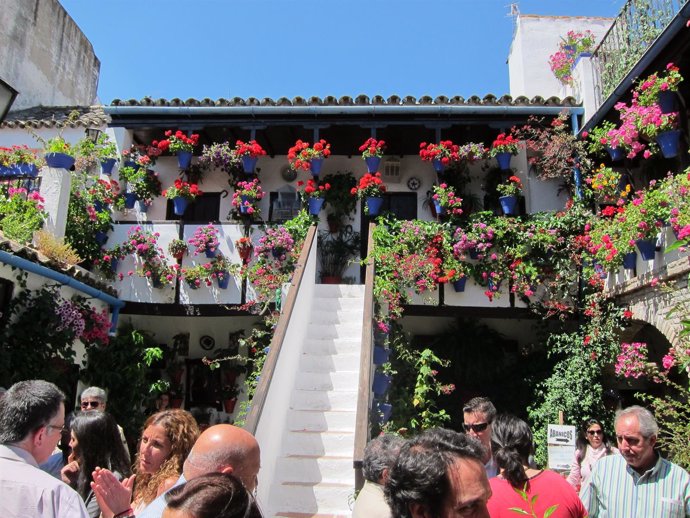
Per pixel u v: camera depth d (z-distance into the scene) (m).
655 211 6.87
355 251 10.56
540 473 2.95
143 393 9.16
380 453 3.08
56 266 7.44
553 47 12.66
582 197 9.29
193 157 10.92
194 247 9.78
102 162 10.23
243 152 9.91
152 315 9.94
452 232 9.51
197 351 10.59
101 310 8.90
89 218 9.30
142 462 3.17
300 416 6.09
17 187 8.45
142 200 10.57
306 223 9.77
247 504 1.59
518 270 9.12
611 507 3.26
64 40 15.38
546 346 9.48
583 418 8.38
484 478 1.83
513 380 9.87
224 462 2.50
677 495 3.12
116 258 9.54
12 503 2.42
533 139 9.91
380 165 11.01
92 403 4.82
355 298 8.50
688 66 7.28
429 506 1.77
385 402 7.86
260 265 9.39
